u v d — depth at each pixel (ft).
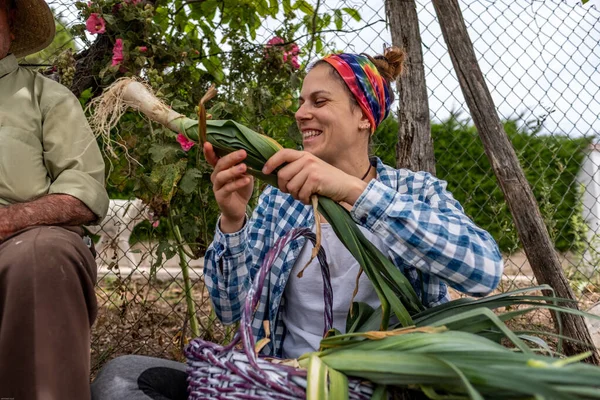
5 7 6.44
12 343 4.59
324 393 3.75
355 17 9.28
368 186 4.61
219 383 4.08
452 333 3.91
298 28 9.51
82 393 4.67
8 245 4.91
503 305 4.72
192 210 8.66
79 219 5.85
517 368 3.36
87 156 6.16
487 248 4.79
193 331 9.02
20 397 4.54
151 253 8.88
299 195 4.56
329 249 5.45
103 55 8.15
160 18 9.23
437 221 4.65
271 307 5.63
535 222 8.08
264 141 4.72
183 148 7.00
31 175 5.98
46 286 4.68
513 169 8.14
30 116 6.17
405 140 8.28
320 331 5.54
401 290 4.70
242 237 5.53
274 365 4.02
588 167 21.95
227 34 9.37
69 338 4.69
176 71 8.47
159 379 5.03
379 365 3.78
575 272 13.33
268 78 9.24
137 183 7.95
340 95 5.39
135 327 9.49
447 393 3.88
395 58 5.87
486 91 8.22
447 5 8.22
